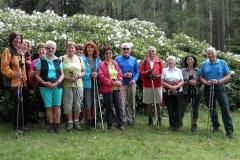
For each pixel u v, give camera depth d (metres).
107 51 5.84
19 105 5.34
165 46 8.98
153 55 6.22
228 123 5.73
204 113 8.07
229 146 5.16
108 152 4.50
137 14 17.64
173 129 6.11
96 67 5.94
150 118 6.48
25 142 4.88
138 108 7.50
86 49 5.96
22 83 5.37
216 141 5.43
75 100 5.66
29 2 17.84
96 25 8.43
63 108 6.02
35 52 6.59
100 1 18.14
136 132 5.80
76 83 5.57
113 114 6.40
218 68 5.73
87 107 5.89
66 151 4.47
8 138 5.13
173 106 6.10
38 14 9.91
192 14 17.39
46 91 5.36
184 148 4.88
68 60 5.62
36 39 6.77
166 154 4.58
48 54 5.39
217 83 5.68
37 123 6.12
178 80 5.97
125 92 6.17
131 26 10.24
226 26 22.44
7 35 6.76
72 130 5.71
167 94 6.00
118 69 5.94
